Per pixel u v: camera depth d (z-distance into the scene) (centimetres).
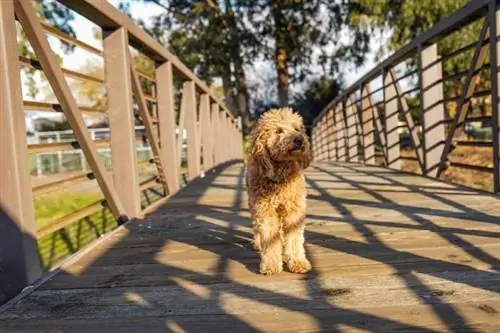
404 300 163
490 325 140
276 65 1820
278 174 213
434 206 328
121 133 337
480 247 221
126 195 339
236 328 148
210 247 255
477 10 360
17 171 188
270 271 202
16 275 189
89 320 160
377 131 704
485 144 372
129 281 200
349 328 144
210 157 770
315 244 246
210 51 1652
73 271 217
